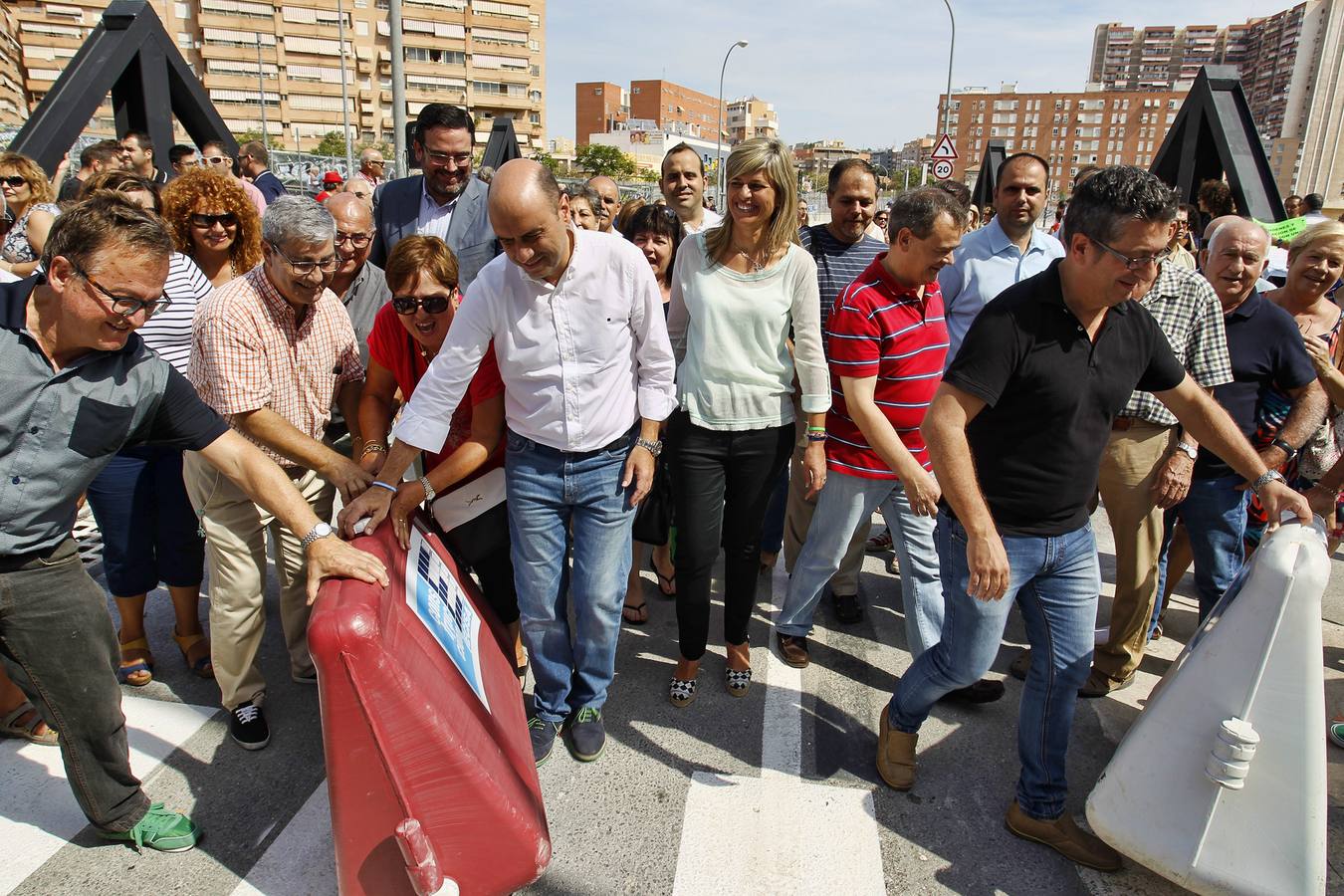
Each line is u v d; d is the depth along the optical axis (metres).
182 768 2.58
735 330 2.65
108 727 2.12
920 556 2.93
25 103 80.94
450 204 4.12
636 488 2.51
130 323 1.80
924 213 2.65
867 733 2.87
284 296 2.55
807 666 3.28
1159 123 122.50
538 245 2.08
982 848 2.34
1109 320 2.12
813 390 2.79
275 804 2.43
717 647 3.41
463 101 88.62
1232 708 1.98
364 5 83.25
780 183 2.56
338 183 9.71
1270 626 1.93
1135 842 2.12
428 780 1.79
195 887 2.13
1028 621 2.35
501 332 2.32
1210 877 2.04
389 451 2.46
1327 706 3.10
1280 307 3.24
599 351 2.36
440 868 1.84
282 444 2.44
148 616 3.51
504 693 2.38
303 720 2.83
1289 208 9.91
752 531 2.87
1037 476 2.17
